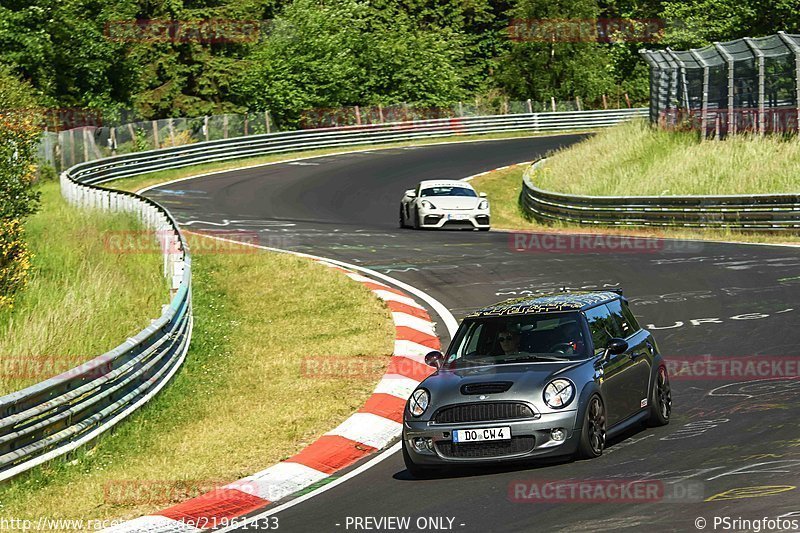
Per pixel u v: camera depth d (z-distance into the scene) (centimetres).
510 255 6706
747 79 9275
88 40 14462
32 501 2789
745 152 8812
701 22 13975
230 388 4006
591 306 3002
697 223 7462
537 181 10706
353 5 19338
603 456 2706
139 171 12456
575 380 2681
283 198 10844
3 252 5319
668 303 4944
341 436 3269
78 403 3241
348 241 7612
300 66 18062
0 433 2884
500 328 2958
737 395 3284
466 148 15350
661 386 3091
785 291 4941
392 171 12925
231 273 6150
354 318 5044
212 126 14975
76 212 7825
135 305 5097
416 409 2745
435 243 7419
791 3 13038
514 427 2614
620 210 8125
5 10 13700
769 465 2414
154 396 3769
